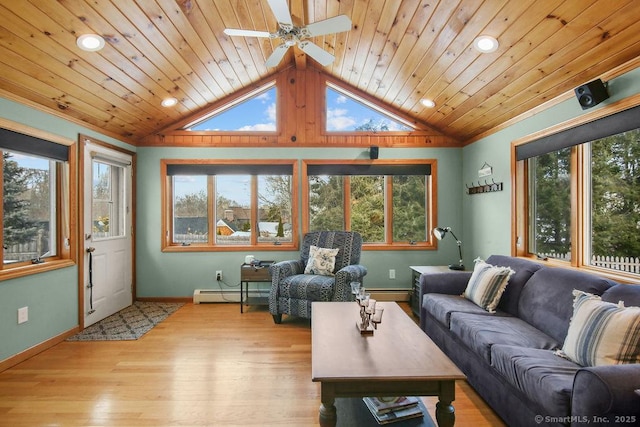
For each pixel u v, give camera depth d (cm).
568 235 279
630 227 226
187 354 285
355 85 438
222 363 268
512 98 306
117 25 239
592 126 244
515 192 335
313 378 147
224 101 445
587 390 128
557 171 291
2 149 262
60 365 266
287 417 198
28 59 240
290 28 225
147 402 213
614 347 151
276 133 452
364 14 283
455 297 299
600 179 249
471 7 222
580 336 168
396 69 347
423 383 153
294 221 452
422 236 461
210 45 312
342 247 398
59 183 328
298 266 399
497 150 370
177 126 449
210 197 460
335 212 461
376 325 217
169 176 459
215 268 452
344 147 453
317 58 266
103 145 380
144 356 282
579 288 208
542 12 204
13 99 268
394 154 455
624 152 229
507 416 184
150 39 268
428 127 455
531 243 328
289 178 461
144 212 450
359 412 173
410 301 423
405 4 248
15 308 269
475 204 420
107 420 195
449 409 153
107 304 389
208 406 209
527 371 162
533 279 252
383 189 462
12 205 279
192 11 258
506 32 231
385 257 455
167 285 451
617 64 222
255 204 460
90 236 359
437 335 289
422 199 462
